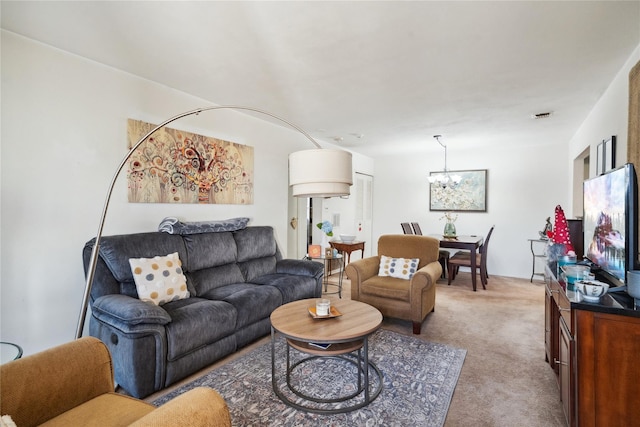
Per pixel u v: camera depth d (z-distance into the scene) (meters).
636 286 1.37
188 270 2.95
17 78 2.16
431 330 3.22
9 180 2.14
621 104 2.58
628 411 1.34
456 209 6.35
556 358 2.28
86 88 2.50
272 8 1.84
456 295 4.54
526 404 2.00
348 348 1.99
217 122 3.60
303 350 1.97
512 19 1.94
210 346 2.42
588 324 1.40
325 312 2.24
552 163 5.53
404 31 2.08
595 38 2.15
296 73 2.75
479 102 3.45
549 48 2.29
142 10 1.87
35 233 2.26
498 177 5.96
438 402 2.01
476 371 2.42
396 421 1.83
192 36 2.16
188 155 3.26
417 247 3.75
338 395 2.08
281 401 2.02
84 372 1.36
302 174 2.12
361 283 3.47
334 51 2.36
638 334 1.32
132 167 2.80
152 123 2.95
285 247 4.69
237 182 3.84
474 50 2.33
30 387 1.20
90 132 2.53
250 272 3.57
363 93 3.21
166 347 2.11
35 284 2.26
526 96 3.25
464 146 5.88
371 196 7.30
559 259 2.22
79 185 2.47
